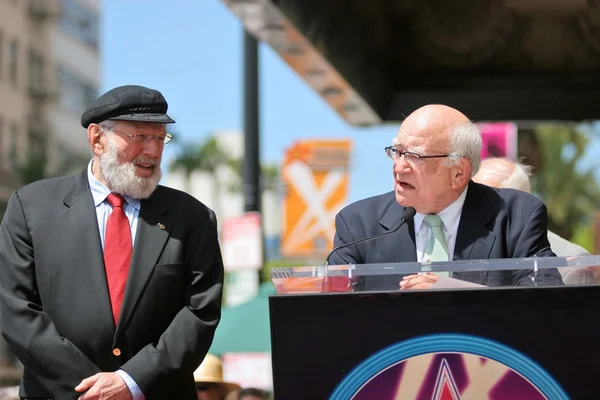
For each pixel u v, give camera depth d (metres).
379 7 16.30
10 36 84.38
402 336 5.63
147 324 7.12
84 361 6.92
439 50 17.11
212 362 11.42
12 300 7.04
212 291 7.29
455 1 16.98
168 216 7.37
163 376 6.91
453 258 7.29
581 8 16.61
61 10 93.81
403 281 5.75
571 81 17.09
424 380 5.62
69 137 95.25
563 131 65.00
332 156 21.39
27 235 7.21
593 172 65.44
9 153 80.12
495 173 9.42
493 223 7.33
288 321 5.67
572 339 5.57
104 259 7.20
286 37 12.62
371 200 7.71
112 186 7.25
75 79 98.12
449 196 7.32
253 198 22.19
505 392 5.59
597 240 26.38
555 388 5.57
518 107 17.17
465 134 7.21
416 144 7.19
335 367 5.64
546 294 5.59
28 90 87.31
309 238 21.38
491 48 17.08
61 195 7.35
